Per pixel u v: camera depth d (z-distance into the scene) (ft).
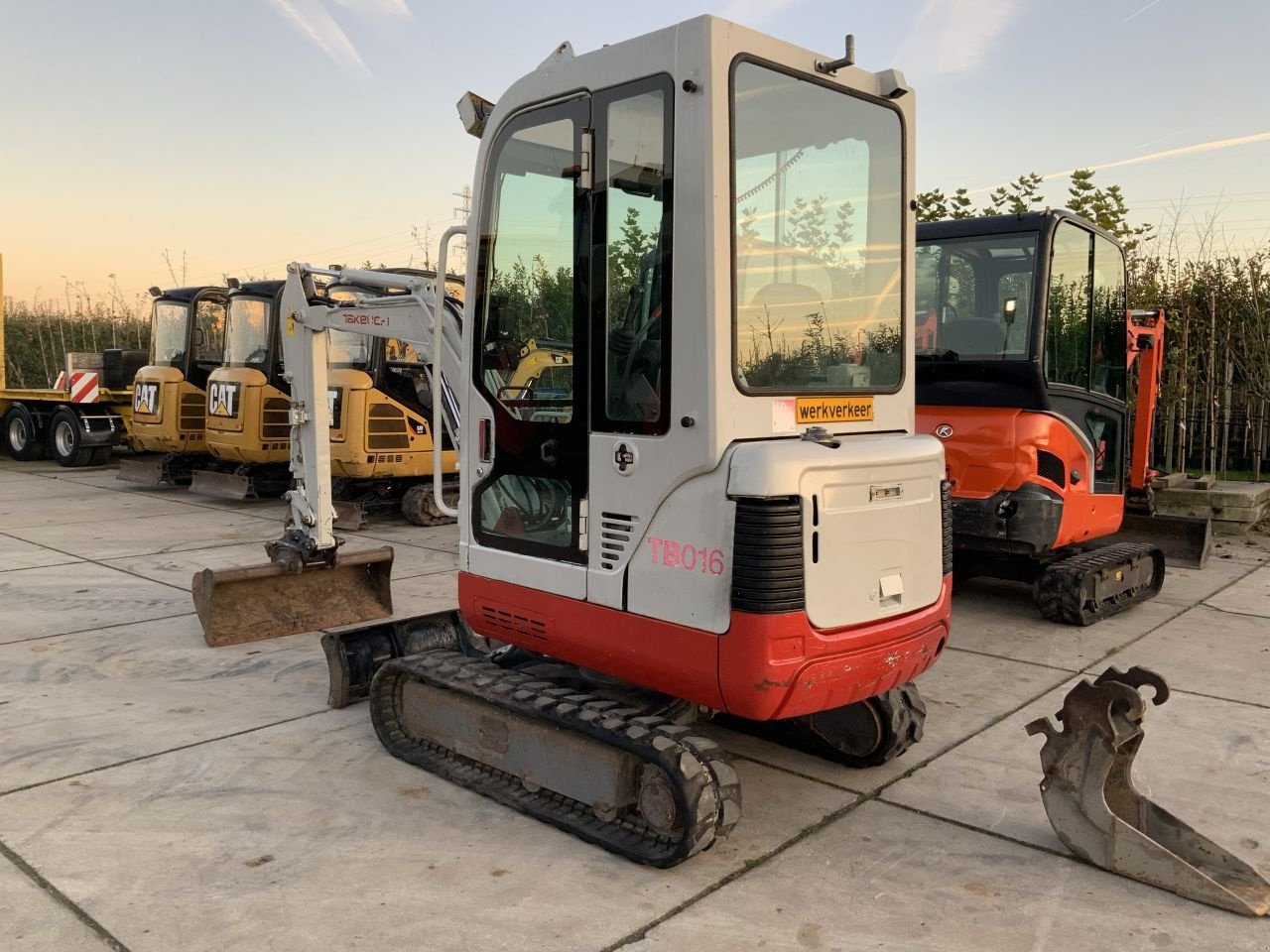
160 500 38.37
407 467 32.63
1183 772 13.51
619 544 11.22
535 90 11.87
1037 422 19.74
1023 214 19.80
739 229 10.29
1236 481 36.65
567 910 9.87
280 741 14.24
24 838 11.25
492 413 12.73
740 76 10.25
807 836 11.59
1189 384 36.91
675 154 10.22
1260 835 11.71
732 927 9.63
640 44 10.55
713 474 10.25
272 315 35.63
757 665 9.95
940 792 12.82
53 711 15.40
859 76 11.73
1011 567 22.41
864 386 11.94
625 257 10.94
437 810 12.05
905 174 12.42
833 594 10.50
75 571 25.27
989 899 10.21
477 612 13.19
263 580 19.58
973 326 20.39
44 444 50.65
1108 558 21.48
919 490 11.53
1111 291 22.75
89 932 9.39
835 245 11.58
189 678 17.01
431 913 9.80
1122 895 10.32
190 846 11.10
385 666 13.78
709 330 10.04
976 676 17.62
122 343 71.77
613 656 11.41
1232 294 36.35
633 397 10.98
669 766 10.45
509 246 12.41
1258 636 20.26
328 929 9.49
